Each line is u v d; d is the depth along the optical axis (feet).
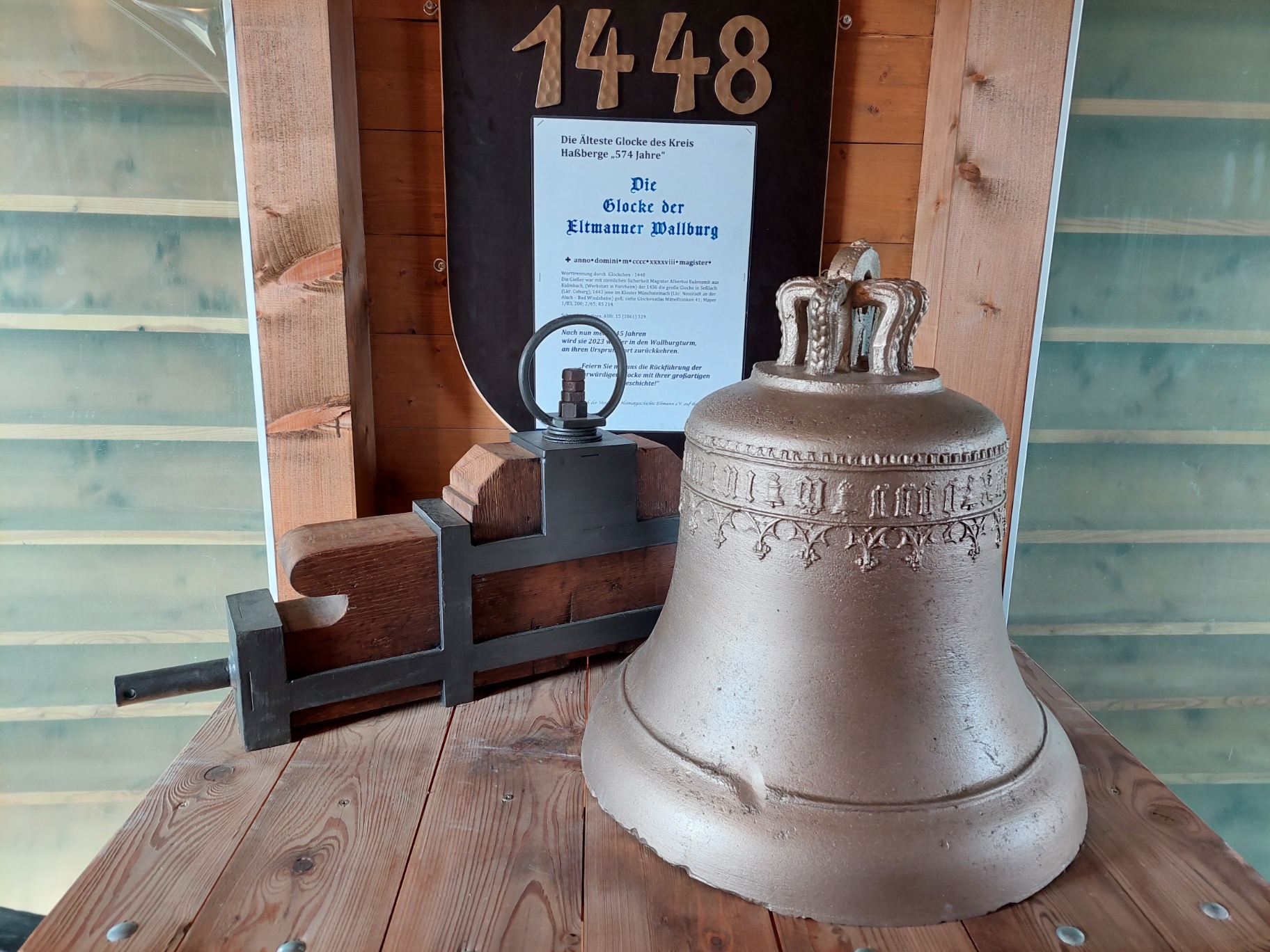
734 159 4.00
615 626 3.55
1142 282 4.42
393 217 4.06
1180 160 4.24
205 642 4.92
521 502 3.27
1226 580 5.01
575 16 3.79
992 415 2.45
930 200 4.09
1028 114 3.78
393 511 4.45
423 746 3.00
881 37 4.03
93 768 5.19
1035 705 2.74
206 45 3.92
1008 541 4.40
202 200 4.13
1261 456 4.75
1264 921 2.26
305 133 3.56
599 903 2.28
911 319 2.43
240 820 2.59
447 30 3.76
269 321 3.74
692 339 4.20
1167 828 2.65
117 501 4.60
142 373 4.38
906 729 2.33
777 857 2.25
